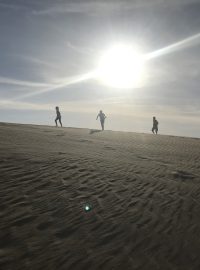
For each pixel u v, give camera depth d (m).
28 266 3.72
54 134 19.30
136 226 5.21
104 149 14.53
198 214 6.09
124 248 4.41
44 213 5.33
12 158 8.68
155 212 5.99
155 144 20.55
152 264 4.04
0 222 4.79
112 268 3.86
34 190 6.37
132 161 11.57
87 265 3.88
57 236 4.59
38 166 8.27
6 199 5.70
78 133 23.05
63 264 3.85
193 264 4.11
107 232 4.89
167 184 8.31
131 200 6.56
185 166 11.81
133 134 28.66
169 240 4.79
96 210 5.76
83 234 4.74
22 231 4.60
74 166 8.91
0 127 19.28
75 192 6.62
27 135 16.12
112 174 8.65
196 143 24.58
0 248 4.07
